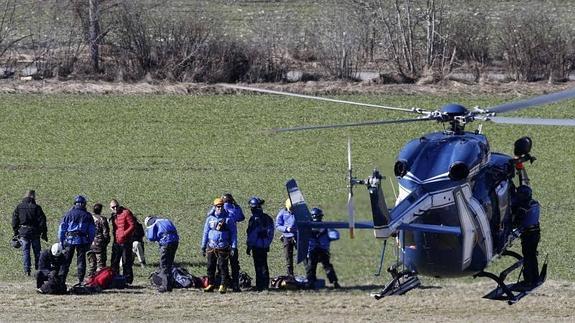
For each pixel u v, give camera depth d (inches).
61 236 3073.3
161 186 4581.7
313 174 4734.3
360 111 5718.5
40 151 5123.0
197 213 4188.0
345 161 4953.3
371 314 2778.1
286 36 6766.7
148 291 3073.3
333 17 6609.3
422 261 2220.7
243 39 6545.3
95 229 3157.0
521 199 2356.1
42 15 7190.0
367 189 2143.2
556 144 5221.5
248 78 6299.2
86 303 2903.5
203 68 6309.1
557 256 3604.8
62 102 5910.4
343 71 6353.3
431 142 2231.8
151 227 3070.9
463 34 6515.8
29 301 2920.8
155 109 5816.9
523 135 5339.6
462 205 2169.0
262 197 4402.1
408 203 2153.1
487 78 6279.5
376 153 5059.1
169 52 6338.6
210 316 2773.1
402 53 6407.5
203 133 5438.0
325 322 2709.2
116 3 6422.2
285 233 3102.9
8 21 7057.1
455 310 2834.6
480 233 2207.2
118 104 5890.8
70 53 6451.8
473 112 2282.2
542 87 6107.3
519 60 6294.3
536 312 2837.1
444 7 6594.5
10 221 4065.0
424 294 2999.5
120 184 4606.3
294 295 2967.5
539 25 6382.9
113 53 6427.2
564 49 6269.7
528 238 2379.4
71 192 4485.7
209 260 3036.4
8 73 6387.8
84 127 5516.7
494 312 2819.9
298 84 6215.6
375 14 6510.8
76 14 6441.9
